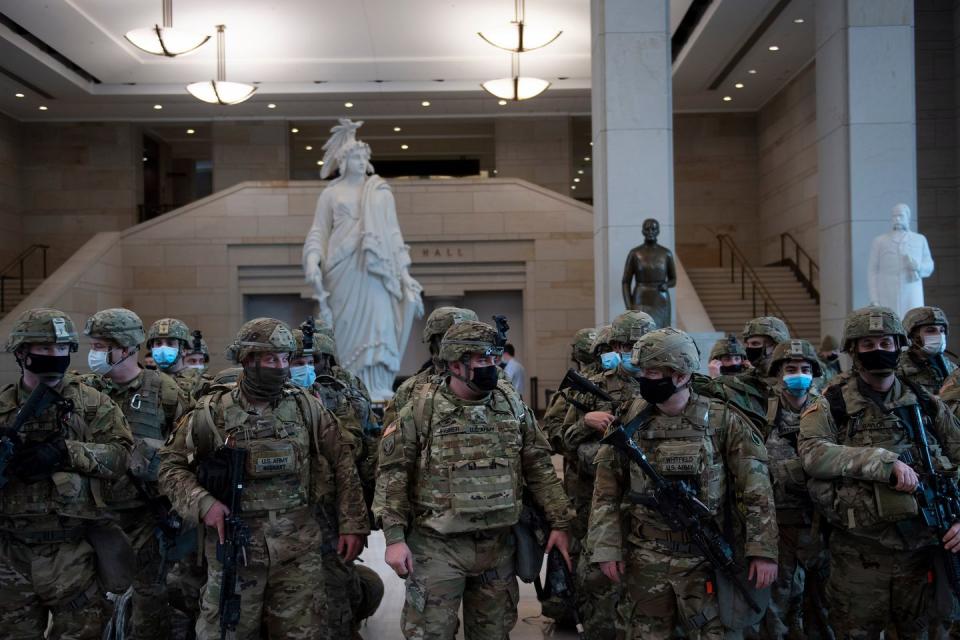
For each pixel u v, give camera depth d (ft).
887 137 43.37
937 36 62.28
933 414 14.46
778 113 78.84
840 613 14.74
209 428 13.70
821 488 14.40
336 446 14.35
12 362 56.29
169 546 15.90
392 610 20.90
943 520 13.47
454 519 13.26
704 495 12.98
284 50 67.72
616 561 13.14
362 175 42.60
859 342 14.42
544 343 68.39
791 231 75.82
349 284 41.37
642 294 40.47
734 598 12.82
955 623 15.34
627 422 13.75
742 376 16.76
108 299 65.98
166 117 80.94
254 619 13.38
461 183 68.85
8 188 79.15
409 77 73.56
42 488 13.70
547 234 68.74
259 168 81.51
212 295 67.92
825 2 46.11
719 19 61.46
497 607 13.78
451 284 69.10
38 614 14.14
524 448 14.25
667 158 44.11
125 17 60.95
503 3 59.77
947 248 61.93
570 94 76.28
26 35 65.05
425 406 13.87
